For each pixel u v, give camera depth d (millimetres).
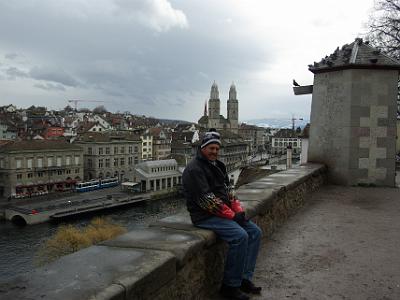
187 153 120375
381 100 11195
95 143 86062
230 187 4312
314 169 10367
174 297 3189
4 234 48094
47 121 131500
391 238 6242
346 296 4117
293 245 5867
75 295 2230
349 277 4637
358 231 6648
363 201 9250
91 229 43094
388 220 7418
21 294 2234
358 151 11250
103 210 62688
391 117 11266
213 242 3902
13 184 69938
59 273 2582
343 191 10523
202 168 4008
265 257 5328
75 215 57375
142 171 80188
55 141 78750
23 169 71438
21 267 36250
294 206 8156
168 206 69562
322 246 5820
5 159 70000
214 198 3875
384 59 11195
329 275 4695
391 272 4801
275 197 6578
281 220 7141
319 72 11906
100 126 117125
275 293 4188
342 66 11188
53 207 58156
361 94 11148
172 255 3094
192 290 3578
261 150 197250
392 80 11180
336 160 11547
